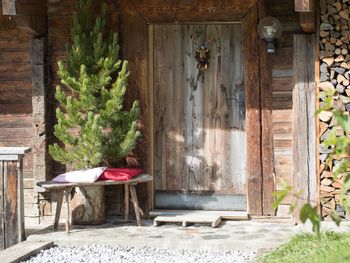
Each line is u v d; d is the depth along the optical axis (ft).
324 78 28.07
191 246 25.66
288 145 28.86
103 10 29.07
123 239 26.30
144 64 29.68
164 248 25.85
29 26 29.14
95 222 28.63
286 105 28.86
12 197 26.50
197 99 30.27
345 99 27.86
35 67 30.17
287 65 28.78
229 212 29.71
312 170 28.32
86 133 27.84
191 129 30.32
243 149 29.96
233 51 29.94
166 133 30.50
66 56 30.22
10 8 27.89
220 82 30.07
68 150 28.89
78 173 27.66
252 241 25.59
